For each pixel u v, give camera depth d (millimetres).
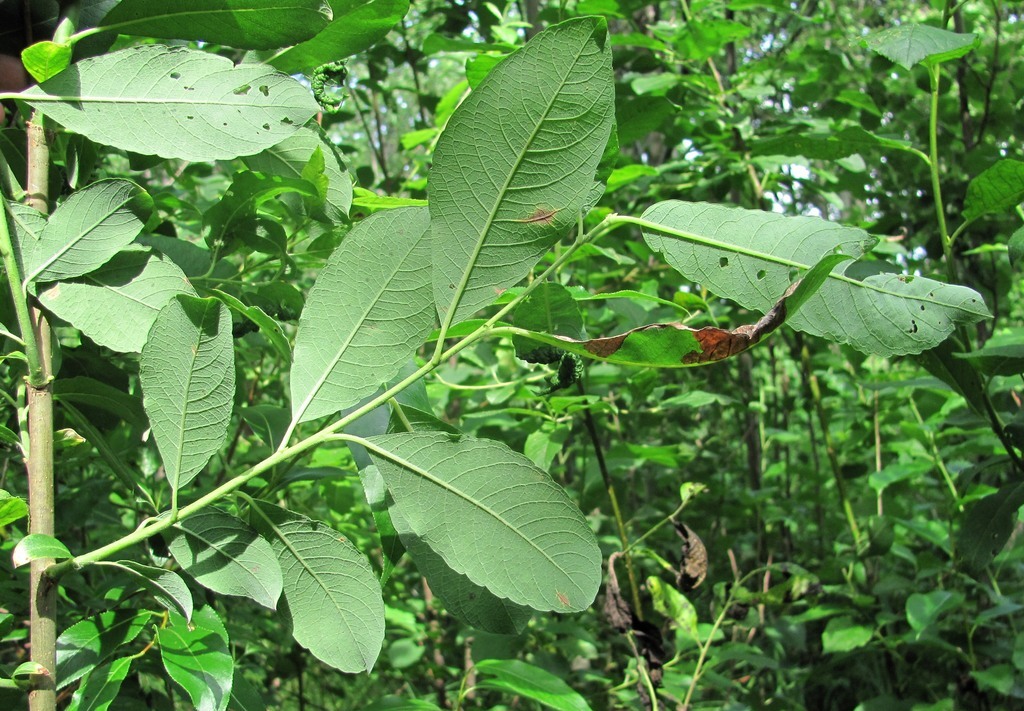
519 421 806
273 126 361
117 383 502
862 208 1249
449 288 355
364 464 422
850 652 832
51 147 403
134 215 369
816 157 730
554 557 355
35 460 348
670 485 1231
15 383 483
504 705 802
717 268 405
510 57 340
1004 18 1007
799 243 403
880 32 539
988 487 824
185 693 399
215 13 378
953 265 596
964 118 923
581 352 350
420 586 1123
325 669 1174
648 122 703
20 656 548
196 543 358
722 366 1199
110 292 367
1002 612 754
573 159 348
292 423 358
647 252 873
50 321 376
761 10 1486
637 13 1197
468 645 900
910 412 1115
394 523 377
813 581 728
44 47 346
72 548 621
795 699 1004
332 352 363
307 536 373
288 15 379
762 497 1032
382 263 365
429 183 349
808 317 412
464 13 1093
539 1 985
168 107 359
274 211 600
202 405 352
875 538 830
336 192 466
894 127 1123
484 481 357
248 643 744
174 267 376
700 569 620
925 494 1173
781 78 1078
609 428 960
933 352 588
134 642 496
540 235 353
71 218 363
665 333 334
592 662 989
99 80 359
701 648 753
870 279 413
